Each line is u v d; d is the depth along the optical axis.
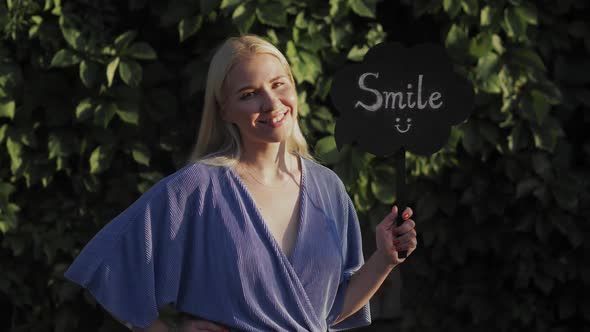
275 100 1.98
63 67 3.32
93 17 3.33
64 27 3.24
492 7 3.40
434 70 2.18
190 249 1.96
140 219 1.95
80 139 3.35
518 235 3.58
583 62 3.61
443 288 3.68
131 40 3.29
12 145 3.28
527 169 3.51
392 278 3.94
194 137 3.42
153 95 3.39
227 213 1.95
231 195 1.98
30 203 3.37
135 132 3.37
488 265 3.68
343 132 2.18
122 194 3.37
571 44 3.61
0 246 3.38
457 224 3.61
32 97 3.31
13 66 3.27
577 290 3.65
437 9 3.38
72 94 3.35
